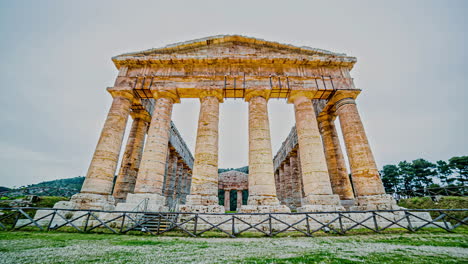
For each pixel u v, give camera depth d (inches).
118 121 637.9
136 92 687.7
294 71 710.5
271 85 677.9
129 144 800.3
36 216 473.4
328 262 179.8
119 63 703.7
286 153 1186.6
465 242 285.1
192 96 703.7
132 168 775.1
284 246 265.6
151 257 196.9
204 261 182.2
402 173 1808.6
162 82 678.5
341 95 690.2
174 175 1111.6
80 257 193.9
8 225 436.5
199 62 698.8
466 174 1619.1
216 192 573.0
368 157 587.5
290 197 1141.1
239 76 687.1
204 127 633.0
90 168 559.8
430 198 722.2
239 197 1796.3
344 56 718.5
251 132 638.5
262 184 557.9
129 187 749.3
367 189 553.9
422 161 1872.5
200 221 483.2
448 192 824.9
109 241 288.8
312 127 649.0
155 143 612.4
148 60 690.2
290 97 706.8
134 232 389.4
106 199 549.6
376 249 242.1
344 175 756.6
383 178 1828.2
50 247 238.1
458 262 181.5
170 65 706.8
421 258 195.8
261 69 705.6
